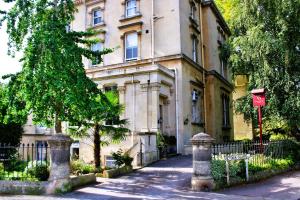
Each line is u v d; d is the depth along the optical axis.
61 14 12.02
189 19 22.02
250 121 18.69
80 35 11.85
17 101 10.98
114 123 13.29
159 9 20.97
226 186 10.37
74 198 8.95
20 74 11.02
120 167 12.83
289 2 15.45
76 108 11.14
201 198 8.91
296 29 16.16
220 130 24.86
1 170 11.20
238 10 18.09
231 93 29.34
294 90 15.79
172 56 19.78
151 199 8.81
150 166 14.20
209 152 10.20
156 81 17.22
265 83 15.88
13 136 15.97
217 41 26.73
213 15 26.11
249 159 12.20
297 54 15.96
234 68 18.11
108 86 18.84
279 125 17.75
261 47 15.68
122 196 9.16
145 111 17.31
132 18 21.86
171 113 19.12
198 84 22.16
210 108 23.64
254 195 9.34
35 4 11.37
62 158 9.86
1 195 9.41
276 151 14.40
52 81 10.37
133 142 14.79
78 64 11.11
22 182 9.73
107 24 22.91
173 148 18.48
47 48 10.64
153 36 20.83
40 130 21.16
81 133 13.27
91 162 14.95
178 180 11.22
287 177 12.34
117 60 22.09
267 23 16.81
